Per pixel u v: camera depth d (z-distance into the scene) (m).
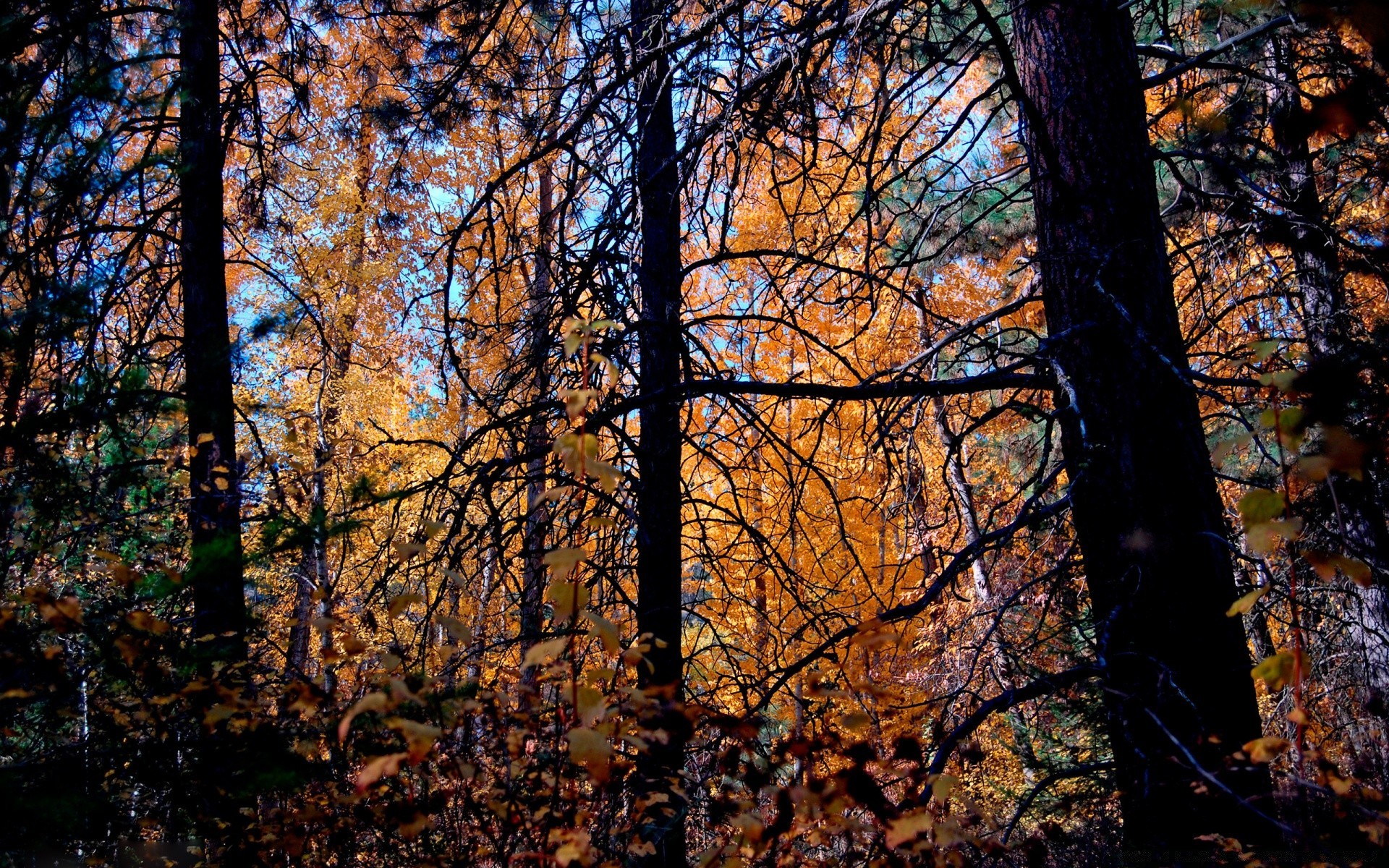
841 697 2.12
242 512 4.82
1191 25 5.33
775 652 4.29
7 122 2.80
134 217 5.34
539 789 2.59
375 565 4.00
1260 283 6.49
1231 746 2.89
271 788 2.43
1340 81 1.37
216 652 2.66
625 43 4.78
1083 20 3.48
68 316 2.79
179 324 5.51
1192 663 3.00
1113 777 3.18
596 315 4.69
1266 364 2.98
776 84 4.15
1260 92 5.11
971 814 2.47
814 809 2.08
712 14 4.27
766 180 7.40
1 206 3.02
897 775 2.62
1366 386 1.38
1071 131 3.43
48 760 2.34
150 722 2.53
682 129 5.09
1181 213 5.75
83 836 2.33
